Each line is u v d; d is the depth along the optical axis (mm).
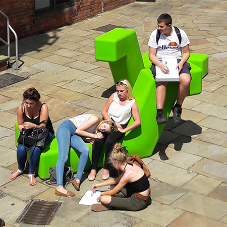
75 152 6633
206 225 5598
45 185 6496
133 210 5863
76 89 9914
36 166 6652
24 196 6227
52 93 9680
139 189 5742
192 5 17328
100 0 16016
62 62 11500
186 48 6777
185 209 5926
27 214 5836
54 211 5898
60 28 14422
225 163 7059
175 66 6695
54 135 6965
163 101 6797
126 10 16766
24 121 6527
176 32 6688
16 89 9867
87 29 14422
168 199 6141
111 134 6598
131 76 8047
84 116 6875
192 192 6309
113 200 5816
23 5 12859
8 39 10844
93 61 11625
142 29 14492
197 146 7566
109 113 6934
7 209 5934
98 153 6598
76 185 6363
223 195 6242
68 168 6527
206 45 12750
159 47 6777
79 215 5816
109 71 11000
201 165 7004
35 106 6500
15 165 6996
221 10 16578
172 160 7141
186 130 8125
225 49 12406
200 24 14812
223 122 8422
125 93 6762
